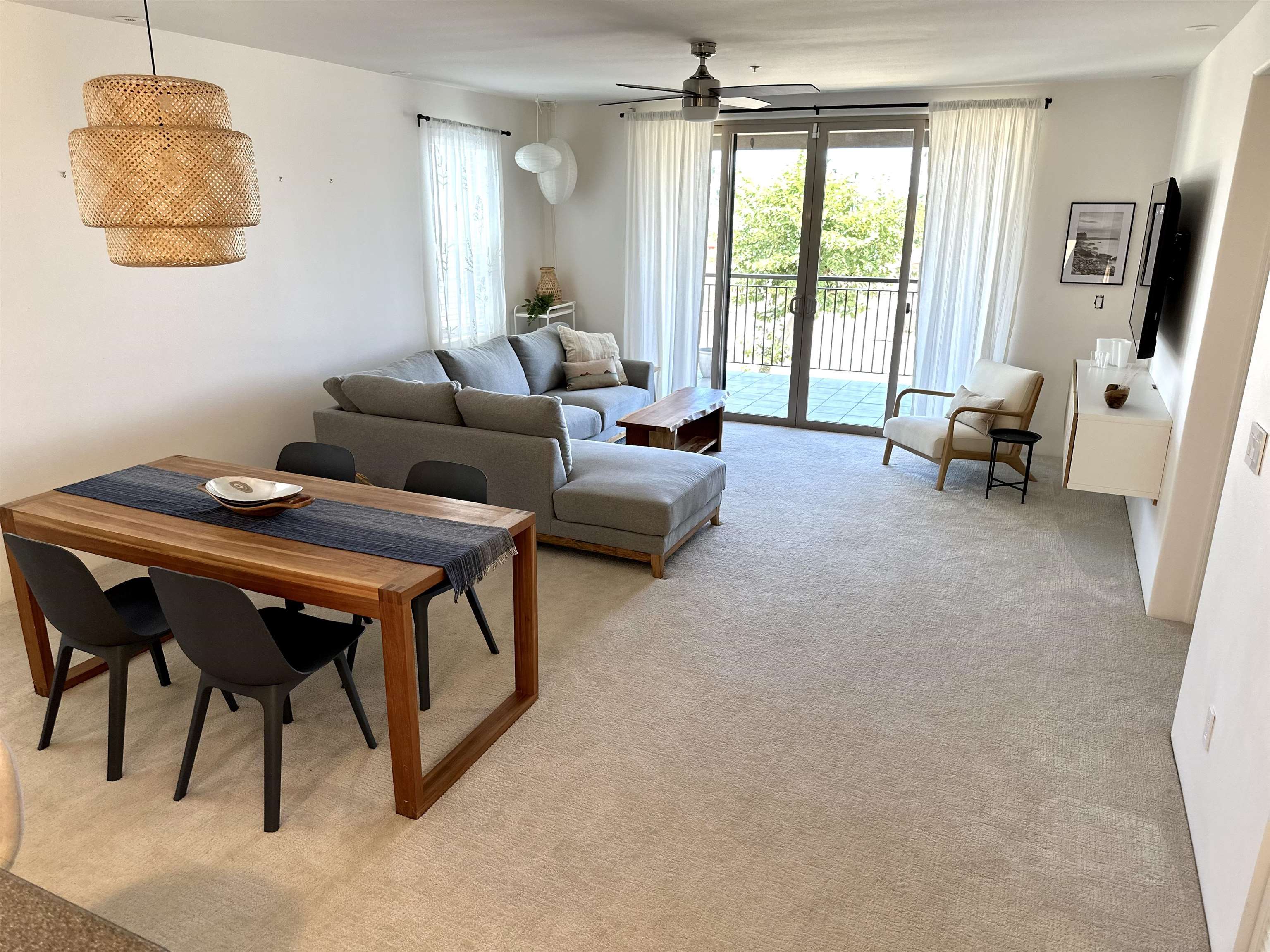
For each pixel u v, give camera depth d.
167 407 4.42
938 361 6.45
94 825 2.47
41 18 3.62
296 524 2.91
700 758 2.83
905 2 3.33
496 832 2.47
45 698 3.11
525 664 3.11
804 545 4.65
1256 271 3.29
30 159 3.67
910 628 3.73
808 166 6.55
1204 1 3.25
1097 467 4.07
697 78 4.36
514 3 3.42
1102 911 2.22
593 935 2.12
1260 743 1.96
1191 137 4.74
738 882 2.30
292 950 2.06
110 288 4.06
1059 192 5.92
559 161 6.49
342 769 2.74
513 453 4.31
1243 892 1.91
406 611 2.40
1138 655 3.52
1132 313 5.70
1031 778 2.75
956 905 2.23
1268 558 2.10
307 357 5.26
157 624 2.76
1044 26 3.80
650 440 5.59
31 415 3.81
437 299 6.24
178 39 4.19
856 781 2.72
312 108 5.02
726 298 7.10
